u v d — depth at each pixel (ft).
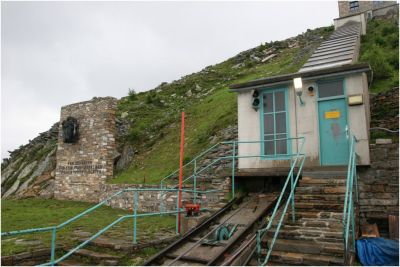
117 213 44.75
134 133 72.90
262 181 35.94
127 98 108.68
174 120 76.54
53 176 71.67
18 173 83.87
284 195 32.32
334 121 33.94
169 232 31.14
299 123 35.65
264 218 28.58
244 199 34.55
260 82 37.73
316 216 26.27
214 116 67.41
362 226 28.63
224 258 23.75
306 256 21.75
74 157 65.36
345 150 32.91
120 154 67.46
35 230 21.29
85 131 65.10
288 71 83.20
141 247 26.32
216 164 48.96
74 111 68.28
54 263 21.94
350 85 33.50
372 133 39.60
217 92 88.79
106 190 54.49
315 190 29.17
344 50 66.08
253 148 38.01
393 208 29.68
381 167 30.89
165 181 49.11
